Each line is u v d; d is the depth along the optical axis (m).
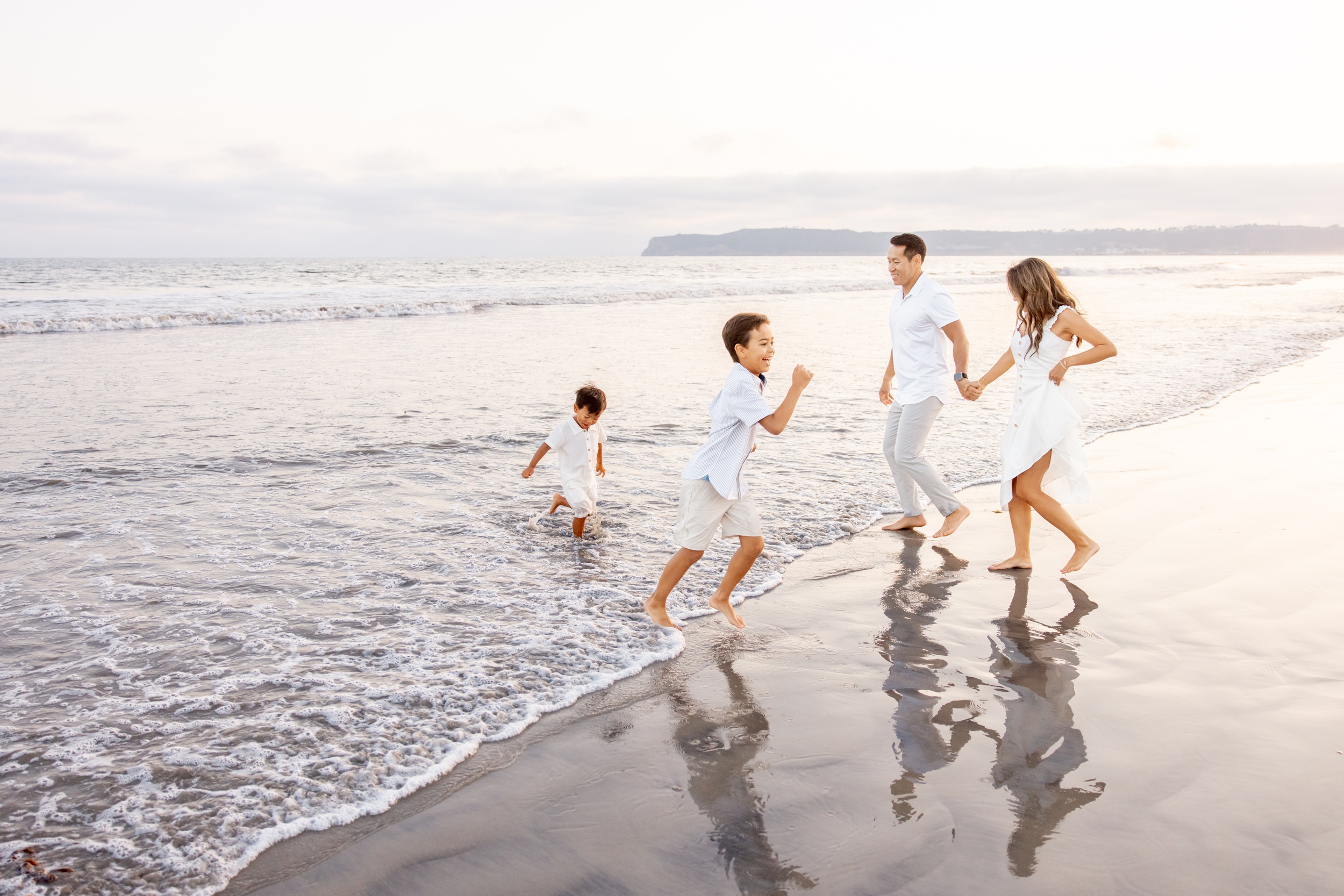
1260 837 2.51
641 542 5.75
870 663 3.91
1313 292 36.53
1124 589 4.75
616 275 70.44
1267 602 4.46
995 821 2.64
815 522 6.23
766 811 2.75
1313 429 8.97
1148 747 3.07
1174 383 12.38
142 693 3.50
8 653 3.85
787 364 15.19
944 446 8.71
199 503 6.38
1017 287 5.06
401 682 3.64
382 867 2.47
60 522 5.82
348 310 23.97
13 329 18.16
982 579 5.04
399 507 6.41
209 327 20.41
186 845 2.54
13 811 2.68
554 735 3.28
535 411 10.40
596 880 2.41
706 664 3.94
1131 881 2.33
